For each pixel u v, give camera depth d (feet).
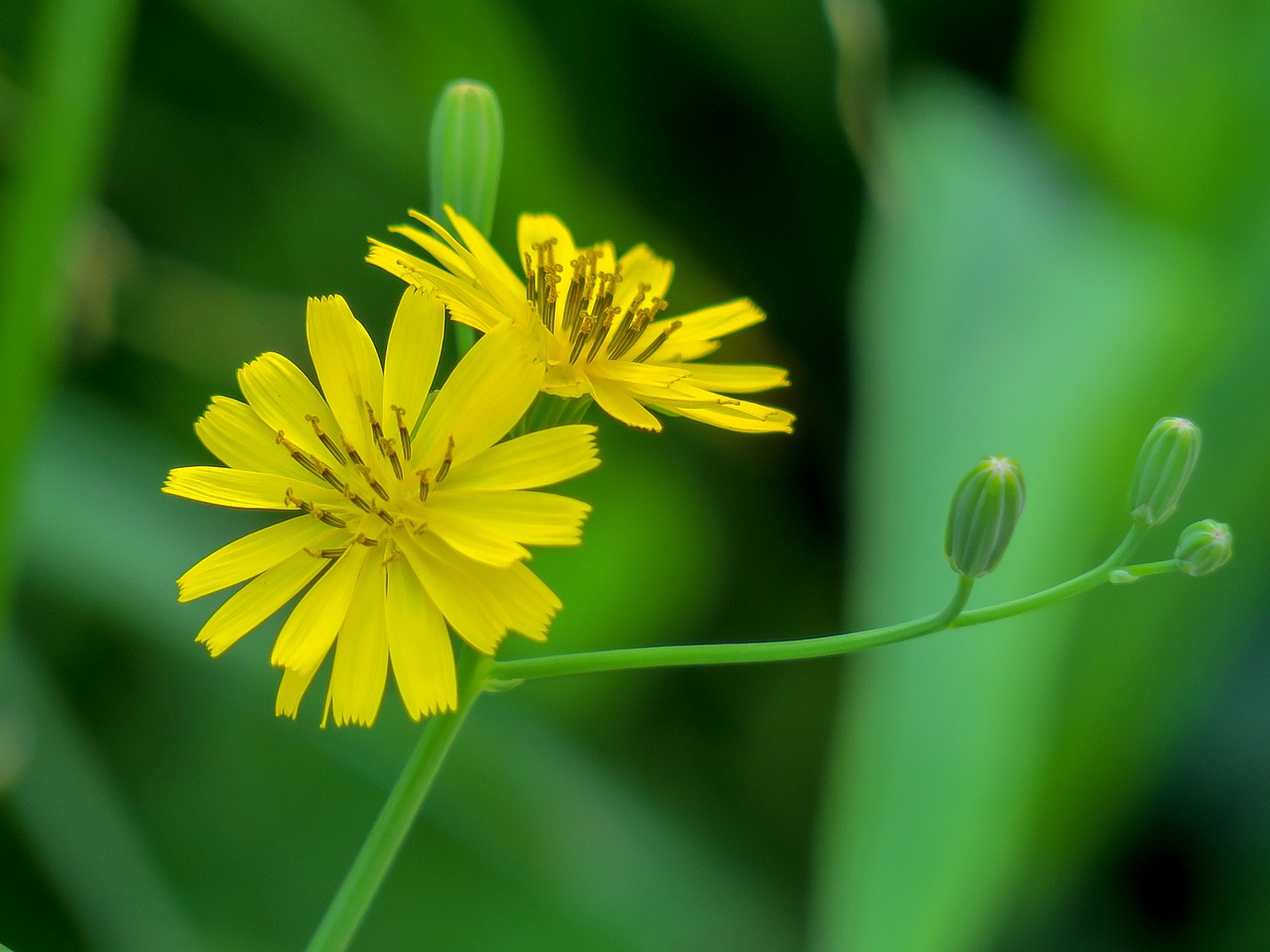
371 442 0.67
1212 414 0.79
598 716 0.88
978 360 0.80
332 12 0.85
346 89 0.85
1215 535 0.67
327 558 0.67
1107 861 0.82
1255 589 0.80
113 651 0.82
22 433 0.74
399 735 0.80
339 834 0.81
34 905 0.80
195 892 0.80
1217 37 0.84
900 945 0.74
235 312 0.86
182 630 0.79
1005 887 0.76
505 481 0.67
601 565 0.86
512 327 0.67
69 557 0.78
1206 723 0.83
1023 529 0.77
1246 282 0.80
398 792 0.67
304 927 0.80
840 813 0.76
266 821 0.81
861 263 0.86
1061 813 0.79
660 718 0.88
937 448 0.79
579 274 0.69
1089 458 0.78
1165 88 0.86
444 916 0.80
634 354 0.69
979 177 0.82
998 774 0.75
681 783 0.86
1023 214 0.82
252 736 0.82
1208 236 0.82
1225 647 0.81
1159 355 0.79
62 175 0.74
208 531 0.81
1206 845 0.82
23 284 0.74
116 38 0.74
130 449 0.81
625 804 0.82
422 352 0.67
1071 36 0.88
